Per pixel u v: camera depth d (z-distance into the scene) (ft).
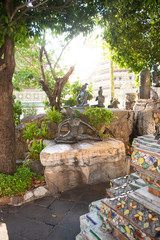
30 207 11.70
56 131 19.85
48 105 33.04
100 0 17.46
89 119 20.56
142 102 24.18
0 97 13.12
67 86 36.11
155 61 27.89
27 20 15.70
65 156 13.94
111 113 19.48
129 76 82.99
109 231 6.42
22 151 19.15
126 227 5.48
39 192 13.05
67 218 10.46
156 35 28.58
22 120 22.68
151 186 5.41
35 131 19.38
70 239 8.72
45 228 9.59
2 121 13.23
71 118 16.75
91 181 15.17
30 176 14.25
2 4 11.89
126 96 35.63
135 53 31.17
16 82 32.48
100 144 16.05
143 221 5.08
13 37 12.75
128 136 22.90
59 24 17.84
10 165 13.74
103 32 29.55
